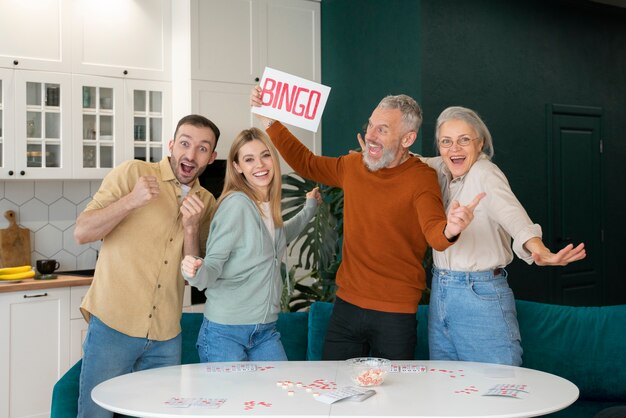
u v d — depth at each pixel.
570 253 2.34
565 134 5.64
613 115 6.03
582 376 3.38
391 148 2.78
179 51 4.83
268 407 2.10
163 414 2.04
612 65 6.01
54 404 2.78
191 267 2.43
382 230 2.80
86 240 2.69
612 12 5.91
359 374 2.34
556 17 5.52
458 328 2.75
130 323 2.78
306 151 3.17
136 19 4.76
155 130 4.89
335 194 4.17
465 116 2.76
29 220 4.77
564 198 5.64
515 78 5.18
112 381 2.43
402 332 2.80
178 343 2.93
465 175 2.79
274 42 5.09
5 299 4.11
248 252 2.67
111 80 4.67
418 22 4.55
